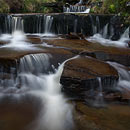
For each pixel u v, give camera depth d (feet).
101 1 52.42
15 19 38.14
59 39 32.83
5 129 12.32
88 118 12.51
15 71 18.80
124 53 25.85
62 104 15.76
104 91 17.06
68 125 12.42
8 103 15.74
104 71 18.15
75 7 60.80
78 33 36.81
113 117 13.15
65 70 18.01
